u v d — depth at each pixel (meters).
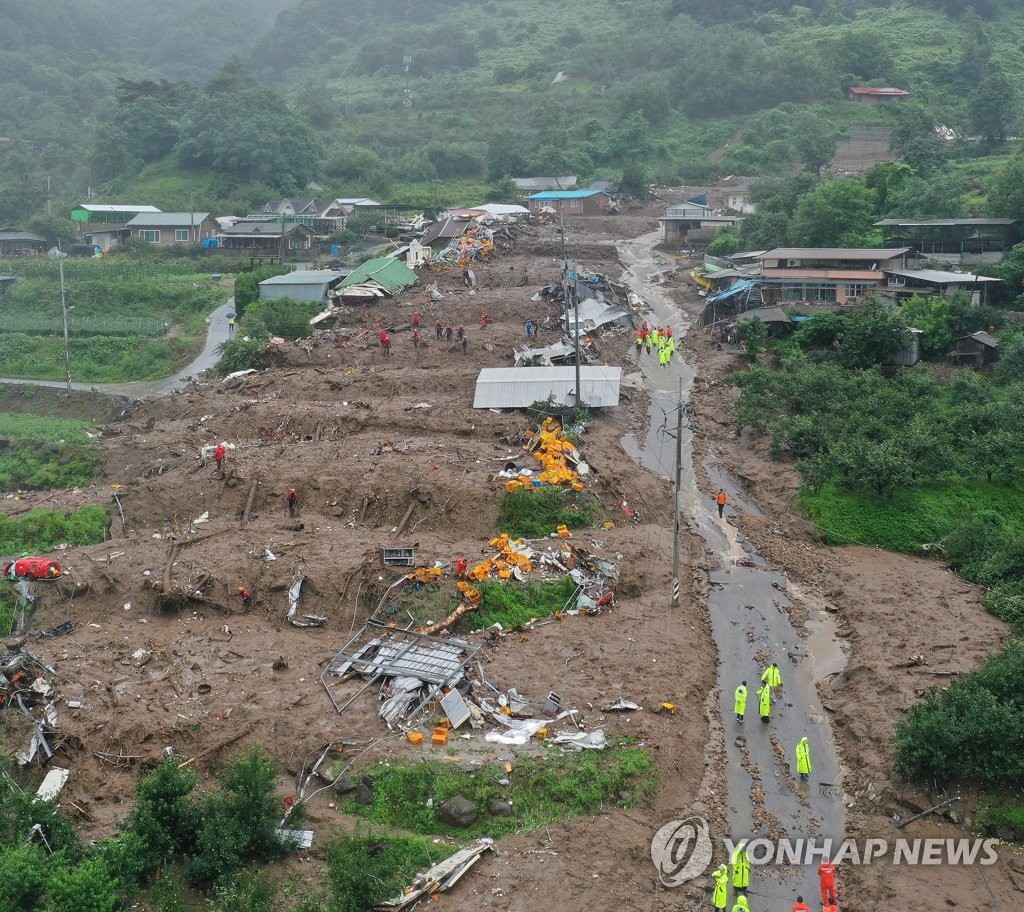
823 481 56.81
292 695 39.38
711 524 55.72
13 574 48.22
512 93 191.12
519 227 116.69
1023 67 165.62
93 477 64.12
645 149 152.38
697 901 31.02
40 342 92.38
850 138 145.88
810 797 35.69
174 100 156.75
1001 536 52.88
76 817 34.16
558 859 31.80
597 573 48.12
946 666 41.78
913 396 66.62
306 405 66.81
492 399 64.12
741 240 105.44
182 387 80.75
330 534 51.22
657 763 35.91
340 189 143.12
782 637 45.66
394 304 87.31
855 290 82.25
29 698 39.94
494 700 38.62
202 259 114.25
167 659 42.88
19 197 134.75
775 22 189.75
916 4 191.88
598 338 78.62
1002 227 90.56
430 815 33.25
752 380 68.19
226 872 30.73
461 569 46.12
